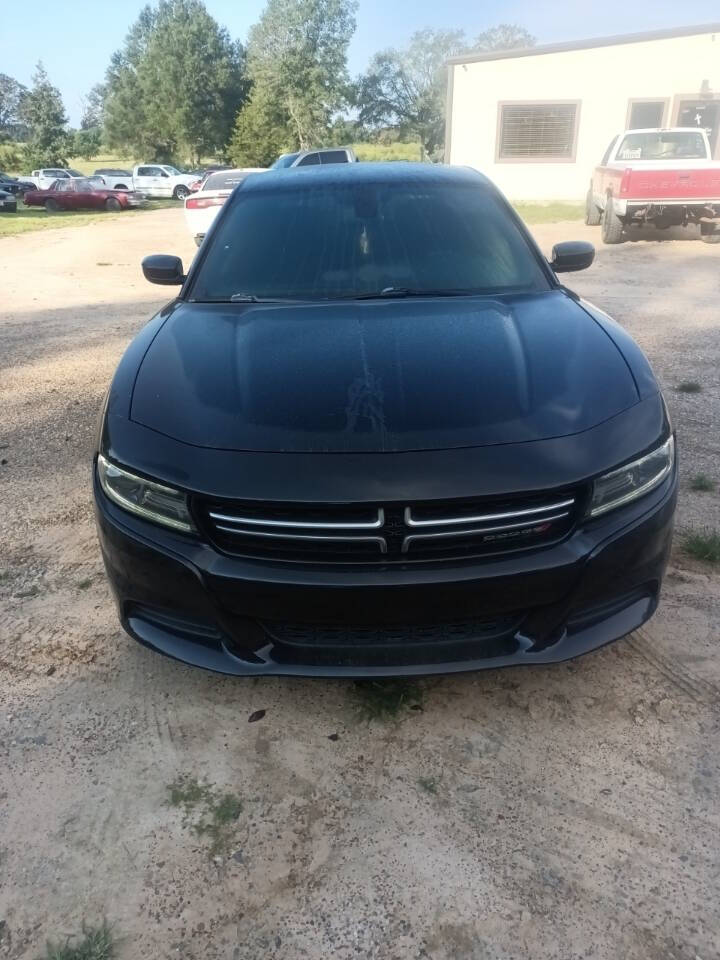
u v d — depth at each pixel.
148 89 69.94
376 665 2.10
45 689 2.51
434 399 2.14
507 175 19.81
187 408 2.21
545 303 2.84
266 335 2.58
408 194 3.43
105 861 1.91
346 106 62.31
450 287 3.02
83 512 3.71
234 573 2.01
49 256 14.46
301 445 2.02
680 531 3.36
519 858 1.90
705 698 2.39
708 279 9.91
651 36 17.97
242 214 3.41
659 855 1.89
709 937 1.70
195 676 2.55
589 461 2.03
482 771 2.16
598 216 15.62
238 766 2.19
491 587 1.98
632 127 18.86
